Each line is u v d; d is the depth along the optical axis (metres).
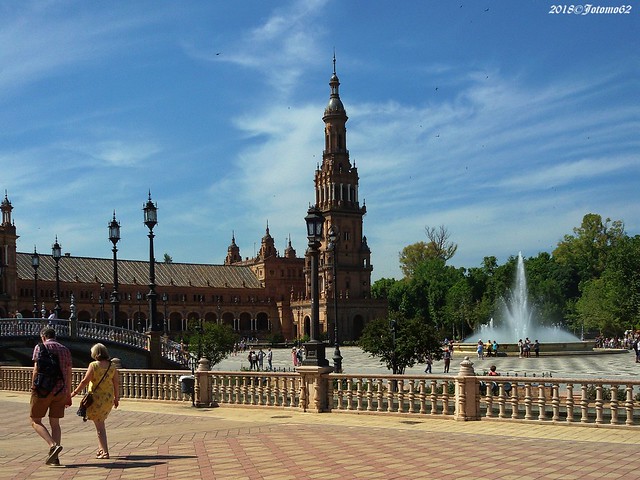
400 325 42.03
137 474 13.88
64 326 49.06
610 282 117.75
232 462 14.95
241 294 182.62
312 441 17.72
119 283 163.62
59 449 14.88
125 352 49.06
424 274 179.75
